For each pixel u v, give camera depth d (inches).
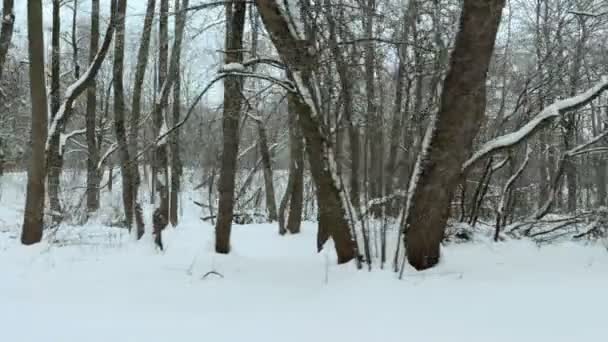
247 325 208.4
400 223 272.5
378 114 295.7
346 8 303.1
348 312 217.0
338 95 311.1
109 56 861.8
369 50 300.7
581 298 215.5
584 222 460.1
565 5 579.2
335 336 191.6
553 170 631.8
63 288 274.5
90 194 665.6
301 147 550.6
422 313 208.1
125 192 476.4
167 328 205.9
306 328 202.1
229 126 365.4
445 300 219.3
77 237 440.5
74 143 1084.5
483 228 450.6
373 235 298.7
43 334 199.5
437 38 313.1
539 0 575.5
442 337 184.4
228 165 366.3
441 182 262.4
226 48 391.5
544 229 469.7
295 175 545.0
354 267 274.4
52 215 472.1
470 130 258.4
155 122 489.4
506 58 523.5
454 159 260.1
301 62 271.7
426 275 257.0
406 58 350.6
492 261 289.7
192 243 423.2
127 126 734.5
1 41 535.2
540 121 276.4
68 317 222.1
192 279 289.6
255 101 522.6
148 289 269.1
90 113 698.2
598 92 277.7
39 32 413.1
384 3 322.7
